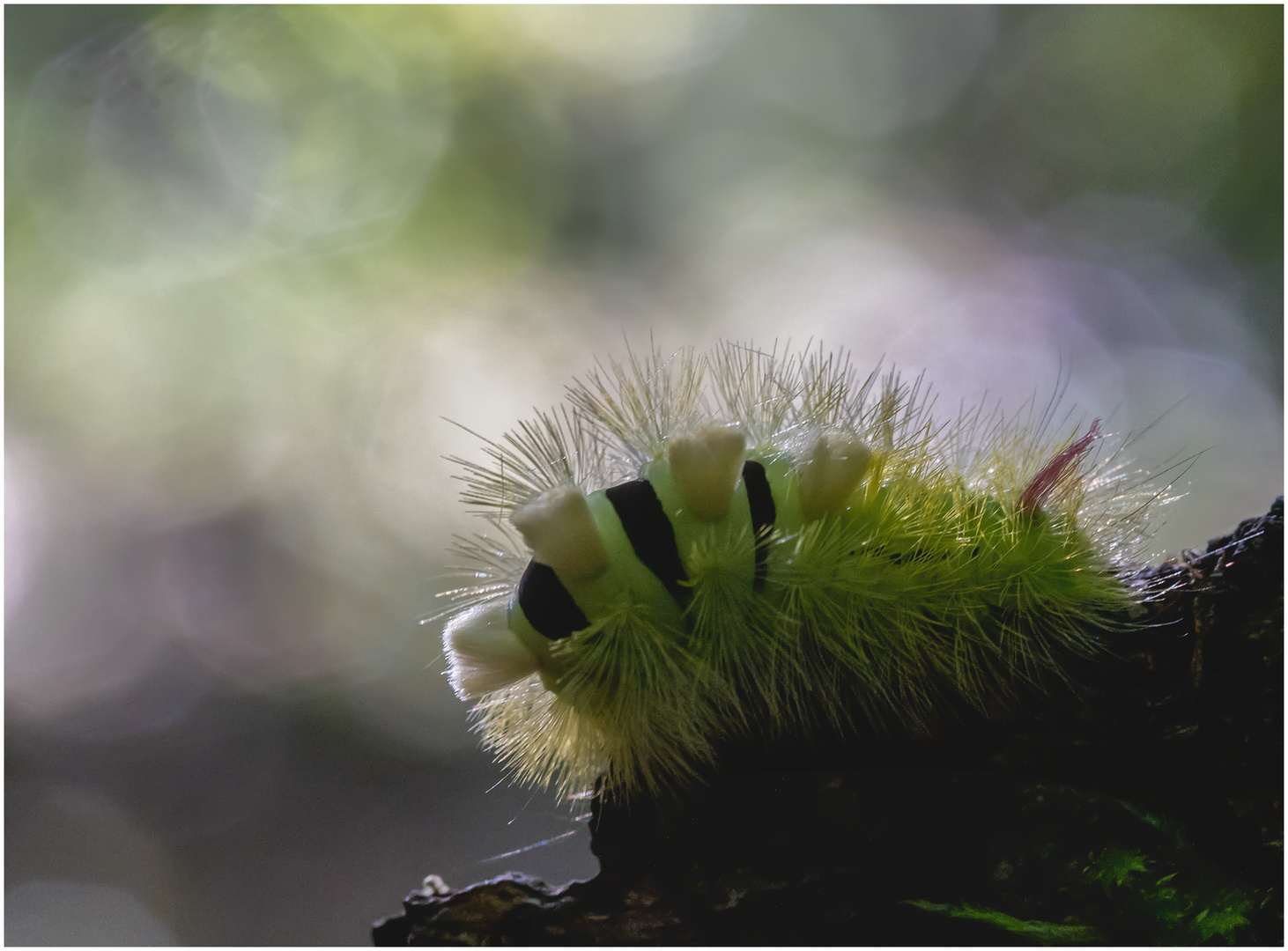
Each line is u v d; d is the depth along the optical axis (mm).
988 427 236
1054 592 229
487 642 229
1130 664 227
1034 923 225
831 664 229
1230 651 226
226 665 482
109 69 504
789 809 228
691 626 228
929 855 227
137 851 392
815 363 235
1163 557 235
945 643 229
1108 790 227
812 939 226
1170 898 225
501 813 277
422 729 445
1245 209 511
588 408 234
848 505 230
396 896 358
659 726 228
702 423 229
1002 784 227
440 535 506
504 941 226
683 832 228
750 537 228
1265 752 225
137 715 460
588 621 228
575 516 227
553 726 232
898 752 228
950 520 230
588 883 228
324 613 502
